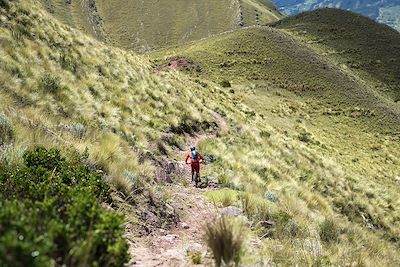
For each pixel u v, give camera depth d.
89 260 3.70
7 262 2.62
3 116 8.94
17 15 19.80
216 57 86.25
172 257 6.53
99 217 4.13
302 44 103.56
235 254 5.36
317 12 142.38
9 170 6.33
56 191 5.05
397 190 36.41
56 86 15.20
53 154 7.39
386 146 56.12
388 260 11.21
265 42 93.94
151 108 21.72
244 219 9.51
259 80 77.94
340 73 88.00
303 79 81.12
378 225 23.00
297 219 11.60
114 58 26.41
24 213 3.69
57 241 3.60
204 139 22.98
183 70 78.44
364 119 67.69
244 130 28.92
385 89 96.94
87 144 10.84
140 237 7.43
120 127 15.85
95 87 18.67
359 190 27.55
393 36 126.56
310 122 61.03
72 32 24.91
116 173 9.27
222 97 45.72
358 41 120.31
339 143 52.78
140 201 9.00
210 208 11.18
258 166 20.62
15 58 15.44
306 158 30.34
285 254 7.49
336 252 9.16
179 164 16.53
